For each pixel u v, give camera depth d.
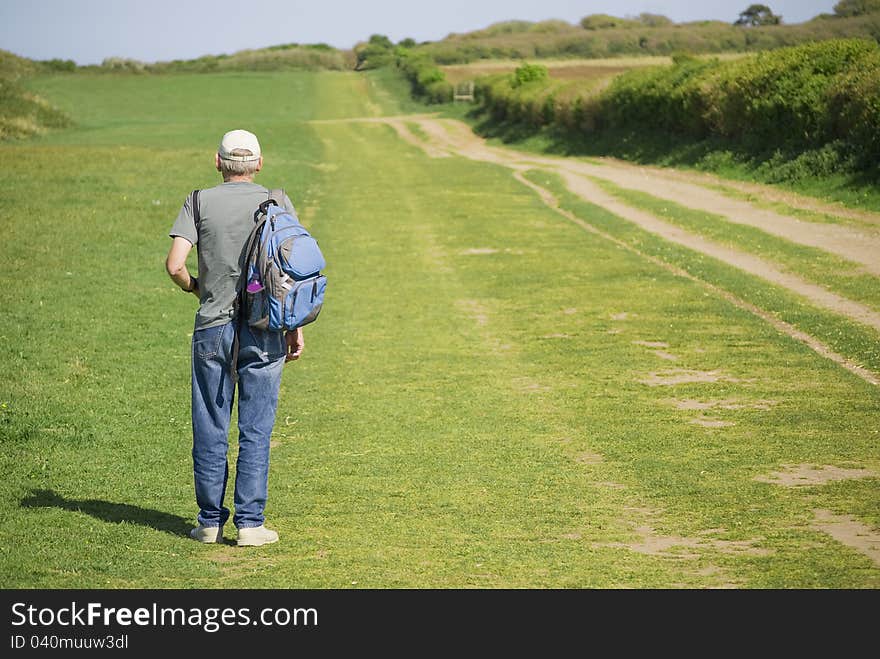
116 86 164.00
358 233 40.03
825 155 50.38
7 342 21.47
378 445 15.20
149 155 63.09
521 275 30.89
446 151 86.38
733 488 12.55
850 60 55.41
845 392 17.77
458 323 24.91
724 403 17.22
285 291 10.00
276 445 15.31
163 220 38.84
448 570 9.75
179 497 12.82
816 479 12.86
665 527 11.12
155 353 21.52
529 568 9.78
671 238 37.16
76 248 32.56
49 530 10.80
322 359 21.36
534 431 15.84
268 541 10.73
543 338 23.03
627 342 22.31
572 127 91.50
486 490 12.80
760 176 54.91
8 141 81.50
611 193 51.41
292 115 134.75
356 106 148.00
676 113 72.69
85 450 14.88
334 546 10.60
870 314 24.22
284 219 10.20
